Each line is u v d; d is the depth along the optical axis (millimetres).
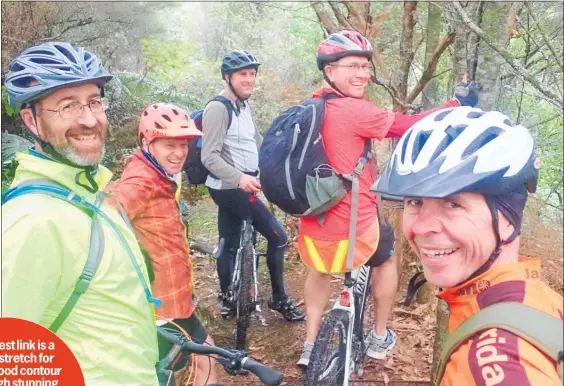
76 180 1367
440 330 2408
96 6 5973
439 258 1056
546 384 836
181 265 2287
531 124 3074
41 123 1330
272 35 8859
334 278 4520
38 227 1229
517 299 957
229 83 3459
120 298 1382
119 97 6832
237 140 3471
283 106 7934
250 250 3430
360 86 2484
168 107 2320
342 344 2514
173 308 2252
